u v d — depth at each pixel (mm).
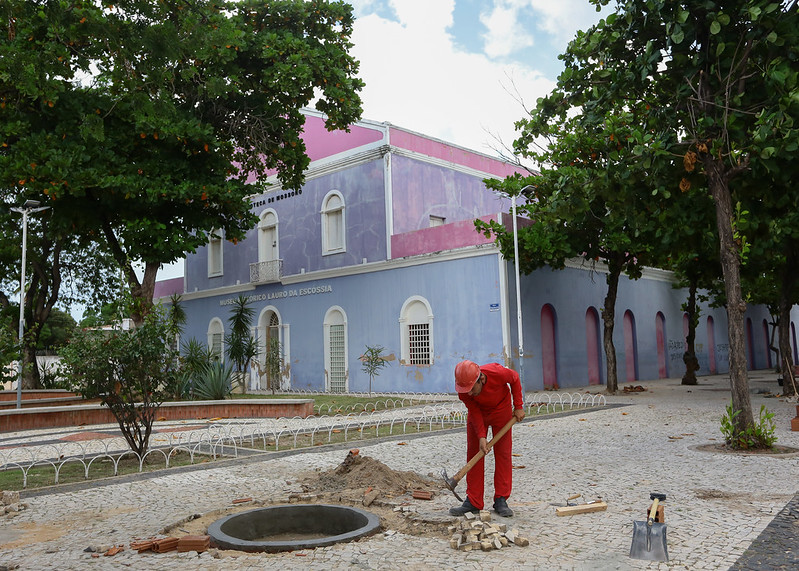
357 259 25984
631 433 11586
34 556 5027
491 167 29281
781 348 18406
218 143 19000
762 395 19281
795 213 14445
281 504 6391
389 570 4426
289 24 20266
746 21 9633
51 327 47688
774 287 30438
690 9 9898
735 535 5078
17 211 23109
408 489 6988
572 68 11883
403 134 25719
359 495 6520
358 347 25656
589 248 20031
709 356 36156
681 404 17000
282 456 9977
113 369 9602
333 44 20500
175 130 17500
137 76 8492
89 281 31531
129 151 18125
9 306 28422
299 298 28344
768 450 9227
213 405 17531
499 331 21312
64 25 8062
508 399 5883
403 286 24203
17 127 16172
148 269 20266
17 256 27172
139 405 10055
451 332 22562
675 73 10703
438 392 22781
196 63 17391
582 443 10492
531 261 20562
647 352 29984
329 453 10141
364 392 25219
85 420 16422
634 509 5984
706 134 10164
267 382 29188
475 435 5844
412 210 25562
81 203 18500
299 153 21359
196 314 33594
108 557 4902
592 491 6809
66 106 16922
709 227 14883
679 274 27375
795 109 8914
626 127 11375
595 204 17391
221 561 4699
